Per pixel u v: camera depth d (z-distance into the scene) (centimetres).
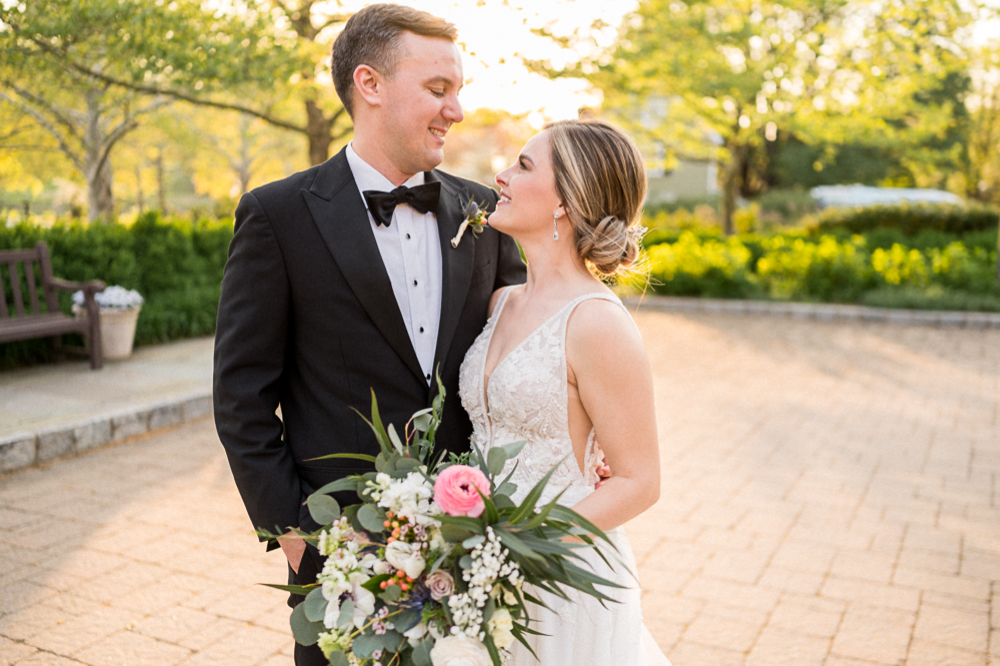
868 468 488
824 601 323
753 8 1309
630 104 1350
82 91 784
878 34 1238
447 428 189
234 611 307
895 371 752
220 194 2011
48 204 1362
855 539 383
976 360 800
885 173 2438
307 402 183
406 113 176
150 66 686
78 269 745
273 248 175
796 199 2181
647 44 1095
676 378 725
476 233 199
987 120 2108
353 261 178
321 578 143
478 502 134
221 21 734
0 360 650
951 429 570
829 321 1040
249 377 174
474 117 965
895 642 292
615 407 161
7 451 455
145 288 827
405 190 183
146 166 1730
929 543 379
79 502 414
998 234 1444
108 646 281
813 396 661
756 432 562
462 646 135
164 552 357
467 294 193
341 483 149
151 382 612
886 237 1485
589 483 175
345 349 180
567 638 169
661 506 425
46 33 625
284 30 817
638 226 182
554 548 136
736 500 434
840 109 1332
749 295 1150
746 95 1294
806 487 454
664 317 1068
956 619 309
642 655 185
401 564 138
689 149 1627
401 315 182
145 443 518
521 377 169
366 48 176
